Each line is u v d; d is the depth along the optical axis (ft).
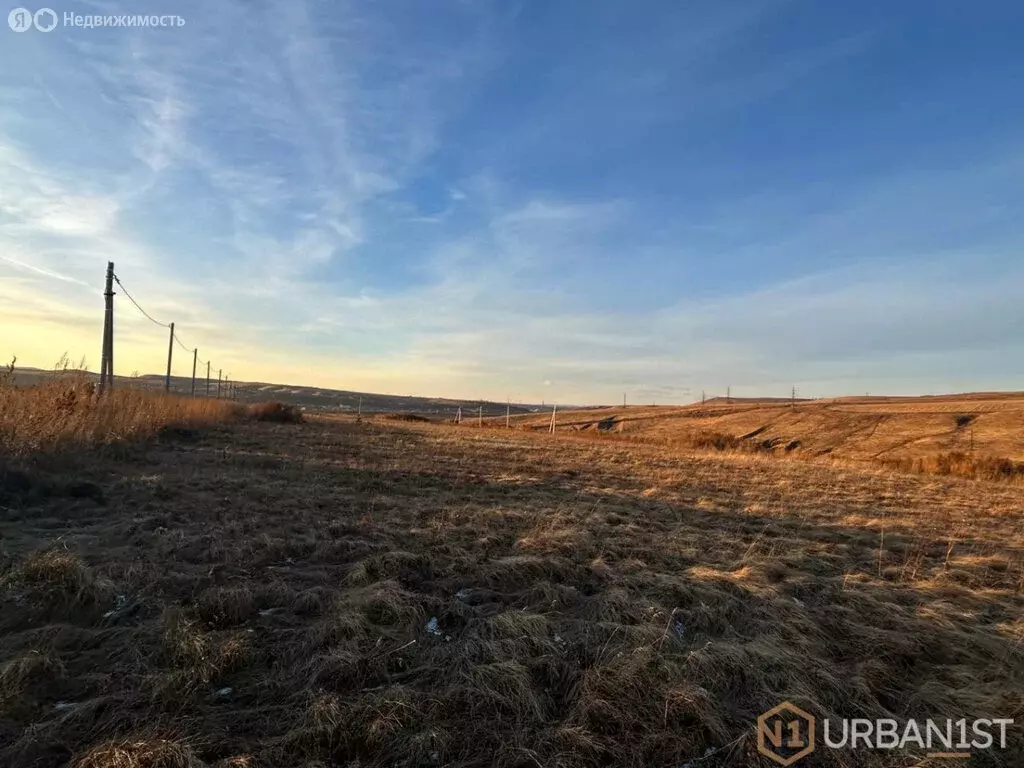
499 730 12.31
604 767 11.54
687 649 15.89
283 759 11.07
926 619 19.47
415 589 20.34
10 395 40.50
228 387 287.07
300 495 35.27
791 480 63.36
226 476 39.37
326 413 258.57
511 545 26.61
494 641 15.44
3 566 18.78
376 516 30.73
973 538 35.88
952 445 164.04
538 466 63.36
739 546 29.35
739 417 257.75
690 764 11.74
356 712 12.21
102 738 11.30
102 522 26.30
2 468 31.30
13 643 14.46
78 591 16.93
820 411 248.73
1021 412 199.62
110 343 70.79
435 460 62.18
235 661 14.19
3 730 11.38
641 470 65.67
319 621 16.55
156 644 14.90
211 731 11.67
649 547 27.32
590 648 15.58
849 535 34.60
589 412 386.11
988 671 16.15
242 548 22.88
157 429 64.54
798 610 19.20
